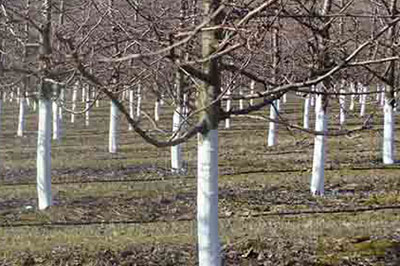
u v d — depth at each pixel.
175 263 12.41
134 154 28.78
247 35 7.24
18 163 27.81
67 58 7.08
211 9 7.45
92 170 24.59
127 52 8.47
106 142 34.25
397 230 14.05
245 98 8.34
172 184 20.89
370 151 26.09
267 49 8.93
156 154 28.50
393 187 19.38
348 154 25.44
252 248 12.74
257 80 8.69
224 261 12.30
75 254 12.97
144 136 7.95
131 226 15.52
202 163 8.80
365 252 12.63
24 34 13.73
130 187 20.53
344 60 7.82
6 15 11.66
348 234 13.75
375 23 11.40
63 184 21.59
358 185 19.75
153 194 19.39
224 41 7.19
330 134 8.76
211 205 8.83
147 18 7.78
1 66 8.35
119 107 7.57
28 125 47.16
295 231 14.12
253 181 20.88
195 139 32.22
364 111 36.75
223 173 22.59
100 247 13.33
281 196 18.59
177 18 7.92
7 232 15.32
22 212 17.56
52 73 7.46
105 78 8.78
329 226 14.56
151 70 8.15
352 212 16.27
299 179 20.98
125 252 12.95
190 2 8.69
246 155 26.73
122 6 8.47
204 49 8.16
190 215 16.69
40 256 12.98
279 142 30.23
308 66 9.16
